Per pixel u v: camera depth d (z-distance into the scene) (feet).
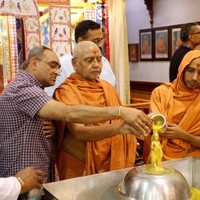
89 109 4.66
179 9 14.93
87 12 11.14
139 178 3.67
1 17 9.24
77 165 5.65
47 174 5.54
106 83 6.11
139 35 17.83
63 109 4.75
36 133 5.23
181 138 5.73
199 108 5.95
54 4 9.91
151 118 4.22
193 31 8.90
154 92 6.31
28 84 5.10
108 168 5.71
